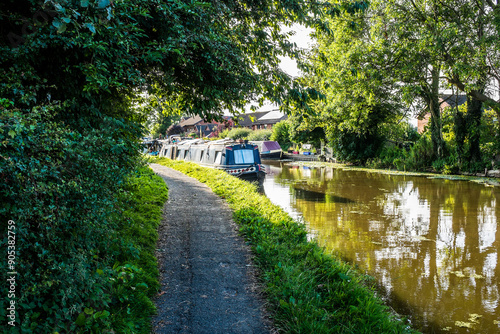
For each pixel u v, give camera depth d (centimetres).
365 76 1877
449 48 1733
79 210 305
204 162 2116
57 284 286
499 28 1561
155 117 738
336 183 1970
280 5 699
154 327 373
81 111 428
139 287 425
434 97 2247
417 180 2025
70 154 287
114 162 375
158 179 1329
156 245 611
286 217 840
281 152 4322
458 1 1780
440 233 930
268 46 699
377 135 3080
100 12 355
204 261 554
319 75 777
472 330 478
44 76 400
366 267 694
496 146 2092
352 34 1952
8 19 368
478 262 723
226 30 598
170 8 453
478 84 1862
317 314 405
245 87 594
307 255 593
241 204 948
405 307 541
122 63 421
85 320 301
